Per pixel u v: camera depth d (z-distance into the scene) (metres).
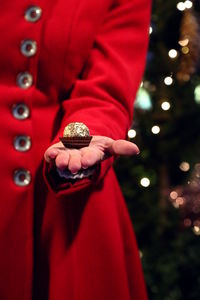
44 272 1.00
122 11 1.11
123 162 2.58
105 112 1.02
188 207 2.51
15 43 1.01
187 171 2.63
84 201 0.96
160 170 2.62
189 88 2.55
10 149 0.98
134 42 1.11
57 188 0.89
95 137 0.92
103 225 0.95
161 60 2.50
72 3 1.04
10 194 0.97
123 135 1.03
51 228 0.98
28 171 0.98
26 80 1.02
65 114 1.02
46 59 1.02
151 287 2.48
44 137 1.00
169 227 2.56
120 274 0.96
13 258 0.96
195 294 2.49
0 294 0.96
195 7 2.48
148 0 1.15
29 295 0.97
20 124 0.99
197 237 2.54
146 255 2.52
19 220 0.97
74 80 1.05
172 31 2.52
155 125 2.55
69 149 0.89
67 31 1.03
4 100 1.00
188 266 2.51
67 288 0.95
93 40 1.06
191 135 2.58
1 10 1.02
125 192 2.56
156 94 2.54
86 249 0.95
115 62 1.07
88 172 0.89
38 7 1.03
